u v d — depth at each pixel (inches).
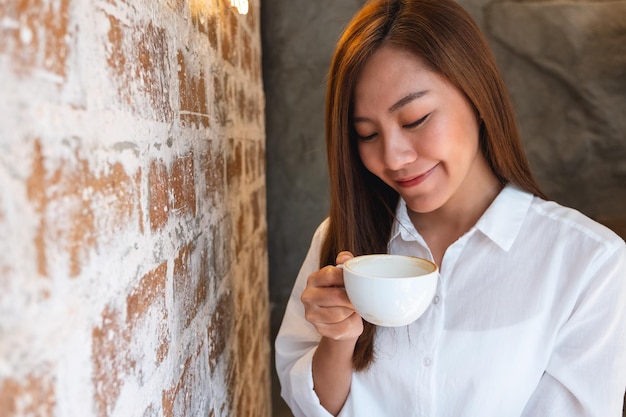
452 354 34.4
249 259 60.4
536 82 89.0
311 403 38.3
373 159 33.6
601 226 33.6
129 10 20.3
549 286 33.2
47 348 13.9
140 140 21.5
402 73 30.5
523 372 33.7
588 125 88.5
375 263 30.1
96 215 17.0
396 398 36.5
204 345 33.5
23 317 12.8
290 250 97.6
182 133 28.7
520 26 87.7
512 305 33.7
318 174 95.2
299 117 93.9
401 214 38.1
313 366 38.4
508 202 35.5
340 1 90.4
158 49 24.3
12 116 12.4
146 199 22.2
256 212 71.4
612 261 32.0
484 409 33.9
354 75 32.0
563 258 33.4
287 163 95.3
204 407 33.4
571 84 87.8
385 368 36.4
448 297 35.3
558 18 86.7
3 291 12.1
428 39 30.1
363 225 39.4
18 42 12.6
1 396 12.0
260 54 86.0
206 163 35.3
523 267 34.0
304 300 31.4
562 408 33.6
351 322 31.9
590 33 86.2
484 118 33.0
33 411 13.2
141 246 21.5
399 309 25.7
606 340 32.2
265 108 93.9
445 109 31.0
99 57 17.3
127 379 19.7
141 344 21.4
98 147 17.2
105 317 17.7
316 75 92.6
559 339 33.5
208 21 37.1
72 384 15.2
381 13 32.2
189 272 29.8
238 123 53.7
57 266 14.4
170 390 25.7
